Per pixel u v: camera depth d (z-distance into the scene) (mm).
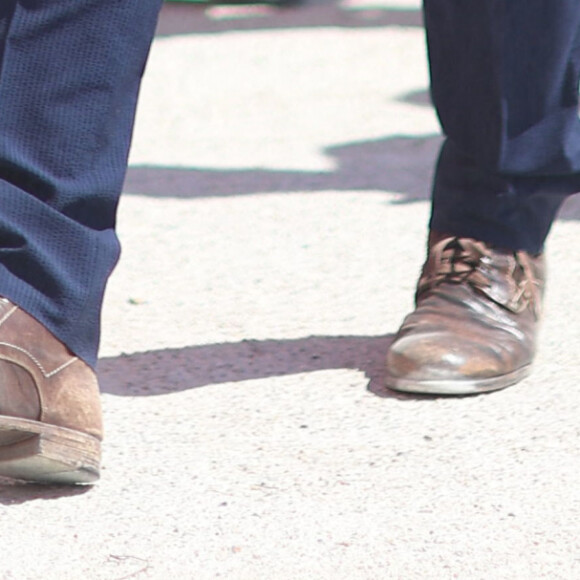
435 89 6332
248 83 16312
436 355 6340
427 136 13250
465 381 6328
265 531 5039
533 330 6750
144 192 11156
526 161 6172
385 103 14969
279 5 22875
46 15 4910
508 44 5961
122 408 6387
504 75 6000
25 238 5070
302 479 5523
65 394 5254
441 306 6641
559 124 6098
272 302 8070
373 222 9977
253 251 9258
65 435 5234
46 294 5191
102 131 5074
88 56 4984
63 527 5102
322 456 5762
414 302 7273
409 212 10266
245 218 10203
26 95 4965
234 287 8406
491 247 6652
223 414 6289
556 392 6438
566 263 8672
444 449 5797
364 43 19172
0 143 4977
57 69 4965
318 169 11906
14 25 4922
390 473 5559
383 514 5168
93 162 5094
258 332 7504
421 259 8930
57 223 5098
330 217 10164
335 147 12844
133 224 10094
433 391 6348
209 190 11188
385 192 10992
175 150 12852
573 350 7016
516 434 5938
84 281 5199
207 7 22875
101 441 5469
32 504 5316
